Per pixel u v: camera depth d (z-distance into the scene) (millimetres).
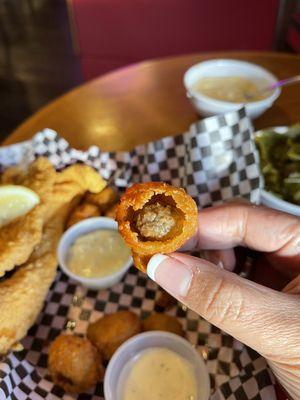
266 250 206
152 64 374
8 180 281
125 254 251
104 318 230
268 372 187
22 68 745
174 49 630
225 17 584
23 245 242
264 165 274
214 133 252
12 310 220
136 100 339
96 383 211
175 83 354
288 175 268
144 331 228
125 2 593
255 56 376
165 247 152
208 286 153
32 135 310
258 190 235
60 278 256
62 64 748
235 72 331
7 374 195
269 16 567
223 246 217
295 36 535
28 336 232
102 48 645
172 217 158
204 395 191
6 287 227
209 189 252
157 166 272
